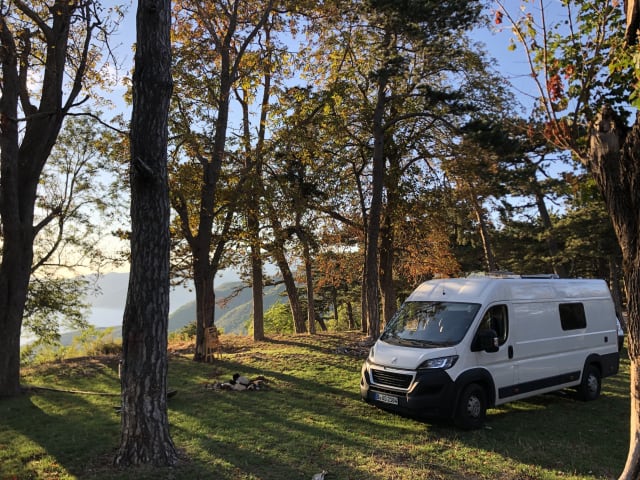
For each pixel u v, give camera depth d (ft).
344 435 24.21
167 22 21.34
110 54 35.37
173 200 47.67
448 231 84.43
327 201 71.51
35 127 38.04
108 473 18.79
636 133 14.03
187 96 49.16
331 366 43.55
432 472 19.63
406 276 101.96
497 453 22.09
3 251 35.86
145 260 20.24
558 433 25.72
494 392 27.22
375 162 61.57
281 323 142.20
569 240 76.13
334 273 90.84
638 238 14.10
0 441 23.76
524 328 29.91
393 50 55.52
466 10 50.57
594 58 16.58
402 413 25.95
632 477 13.79
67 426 25.96
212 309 48.62
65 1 37.14
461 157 63.72
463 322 27.63
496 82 60.03
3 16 34.35
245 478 18.60
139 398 19.85
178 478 18.44
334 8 56.29
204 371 42.11
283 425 25.77
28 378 41.14
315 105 54.60
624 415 29.94
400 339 28.86
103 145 52.49
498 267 111.55
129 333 20.12
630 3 15.53
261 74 54.13
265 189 50.96
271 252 66.39
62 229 63.57
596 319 35.83
